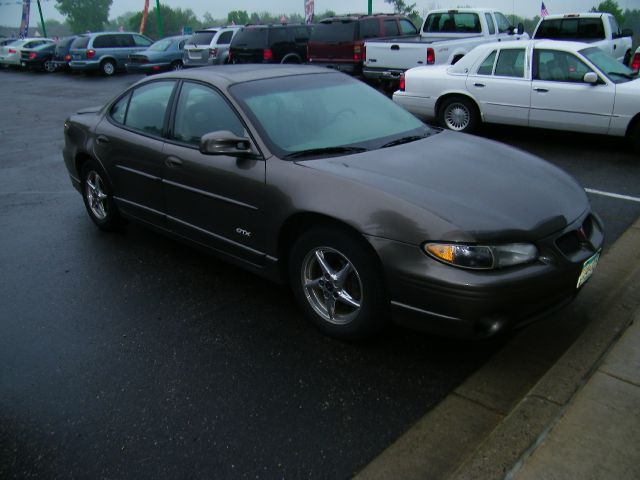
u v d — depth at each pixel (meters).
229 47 18.61
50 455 2.74
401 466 2.60
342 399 3.06
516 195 3.32
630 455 2.46
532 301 3.02
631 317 3.59
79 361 3.49
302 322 3.85
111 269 4.78
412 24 15.43
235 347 3.58
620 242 4.92
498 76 9.02
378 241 3.11
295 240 3.73
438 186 3.32
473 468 2.49
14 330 3.87
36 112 14.58
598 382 2.94
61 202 6.74
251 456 2.68
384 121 4.37
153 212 4.76
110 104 5.30
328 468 2.60
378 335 3.64
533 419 2.76
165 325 3.87
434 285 2.96
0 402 3.13
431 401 3.03
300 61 17.80
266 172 3.68
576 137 9.38
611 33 13.55
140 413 3.01
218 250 4.25
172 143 4.41
